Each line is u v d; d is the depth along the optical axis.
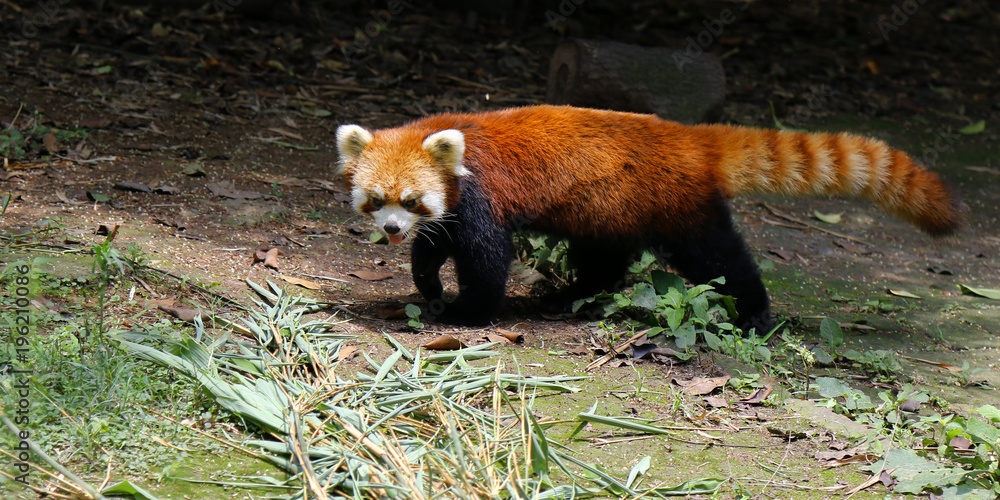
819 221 8.65
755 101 11.86
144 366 4.37
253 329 4.95
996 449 4.07
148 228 6.40
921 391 5.08
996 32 16.83
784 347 5.50
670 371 5.16
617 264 6.24
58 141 7.86
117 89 9.49
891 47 15.22
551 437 4.30
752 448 4.39
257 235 6.66
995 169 10.41
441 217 5.36
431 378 4.61
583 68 9.37
